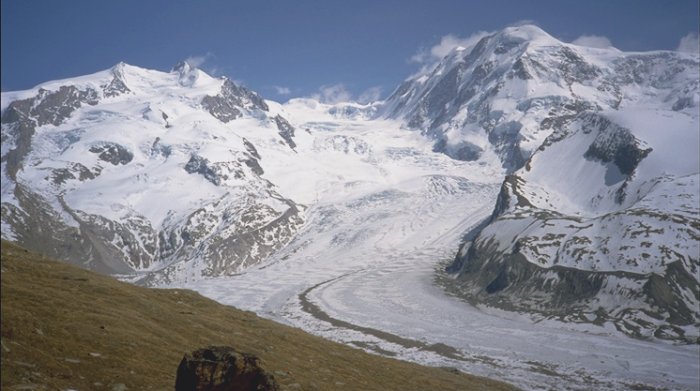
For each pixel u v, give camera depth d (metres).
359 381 50.25
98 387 30.72
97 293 49.22
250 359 24.91
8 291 40.62
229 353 24.88
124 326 41.38
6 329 33.59
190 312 56.66
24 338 33.44
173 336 44.06
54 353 33.00
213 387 23.84
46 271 51.16
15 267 48.94
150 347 38.97
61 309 39.97
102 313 42.69
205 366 24.11
